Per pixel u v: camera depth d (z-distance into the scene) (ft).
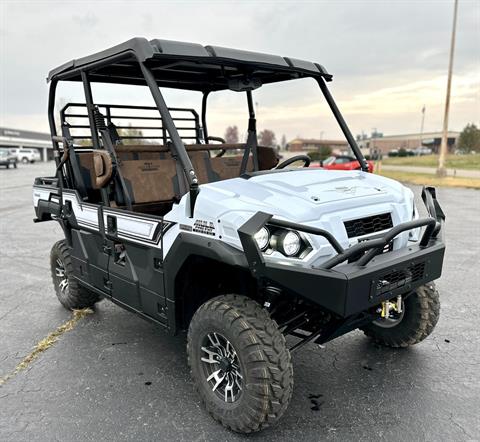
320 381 10.29
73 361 11.41
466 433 8.43
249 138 14.30
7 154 113.29
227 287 10.03
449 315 13.96
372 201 8.91
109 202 11.62
